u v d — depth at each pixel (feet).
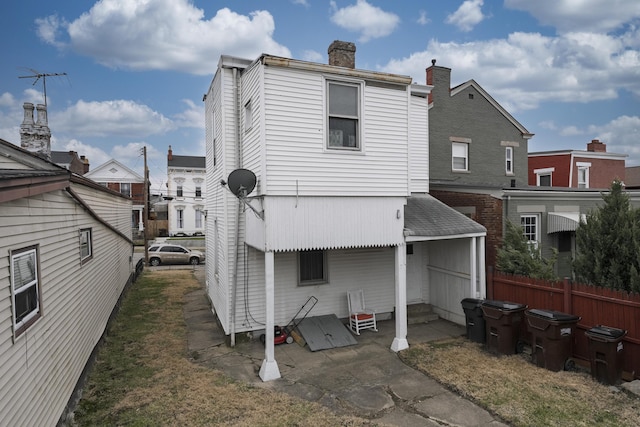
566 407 19.66
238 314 31.42
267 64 25.30
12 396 13.70
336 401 21.26
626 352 22.68
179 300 46.85
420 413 19.84
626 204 28.76
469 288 33.65
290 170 25.90
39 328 16.61
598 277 28.14
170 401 21.08
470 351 28.09
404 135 29.63
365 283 36.24
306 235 26.32
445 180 52.39
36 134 33.19
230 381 23.75
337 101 27.68
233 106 31.99
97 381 23.70
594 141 82.69
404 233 29.58
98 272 30.63
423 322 35.94
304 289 33.81
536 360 25.17
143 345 30.27
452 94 56.34
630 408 19.40
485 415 19.44
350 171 27.71
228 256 31.42
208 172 44.78
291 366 26.21
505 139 61.26
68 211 22.38
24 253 15.78
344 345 29.86
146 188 86.12
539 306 28.14
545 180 81.20
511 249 33.12
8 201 13.97
